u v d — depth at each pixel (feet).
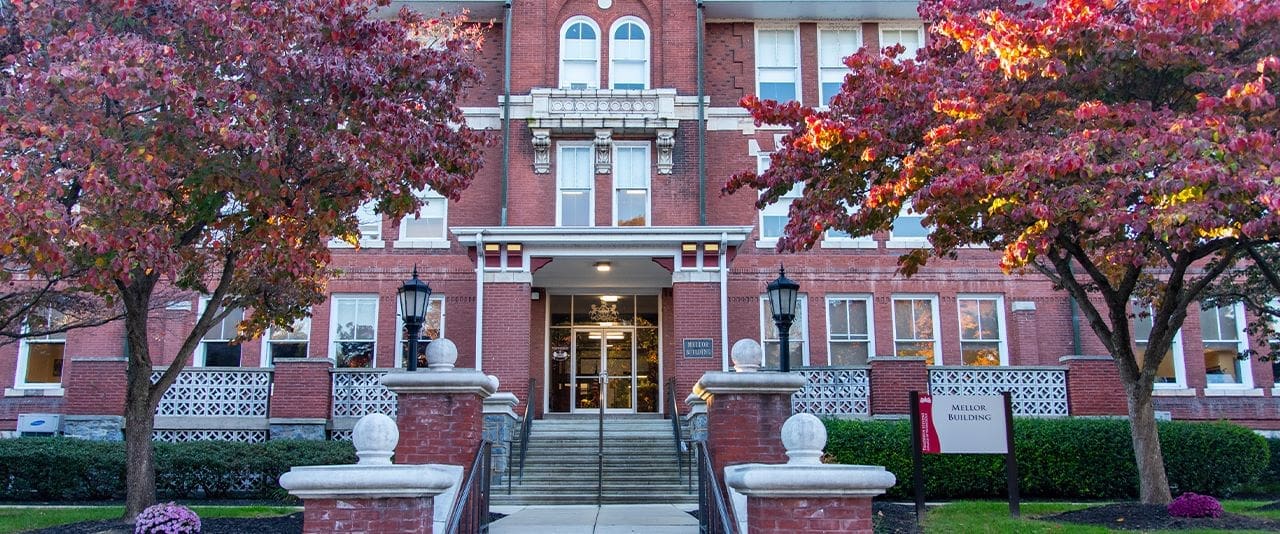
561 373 74.84
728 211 72.54
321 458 52.80
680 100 73.00
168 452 51.83
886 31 77.05
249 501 50.06
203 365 68.90
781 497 21.17
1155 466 41.57
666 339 74.49
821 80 76.07
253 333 47.19
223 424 59.82
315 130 36.60
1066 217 33.76
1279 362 70.85
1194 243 35.14
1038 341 70.95
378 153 36.55
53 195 30.66
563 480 51.62
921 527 35.70
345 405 61.00
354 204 39.11
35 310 47.50
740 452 29.91
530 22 73.92
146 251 31.42
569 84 74.08
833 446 51.72
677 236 64.85
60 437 55.21
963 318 72.18
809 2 74.95
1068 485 52.13
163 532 32.14
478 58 74.59
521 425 60.03
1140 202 35.88
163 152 33.12
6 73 34.09
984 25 37.60
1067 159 30.58
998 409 39.50
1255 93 29.66
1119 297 42.88
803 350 70.74
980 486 51.62
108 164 32.78
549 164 71.46
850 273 71.97
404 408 32.14
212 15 33.68
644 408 74.38
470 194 72.18
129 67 31.35
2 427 67.62
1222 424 56.49
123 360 59.88
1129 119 33.47
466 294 70.74
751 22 76.79
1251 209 31.40
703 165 71.41
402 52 39.86
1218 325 71.97
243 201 37.65
